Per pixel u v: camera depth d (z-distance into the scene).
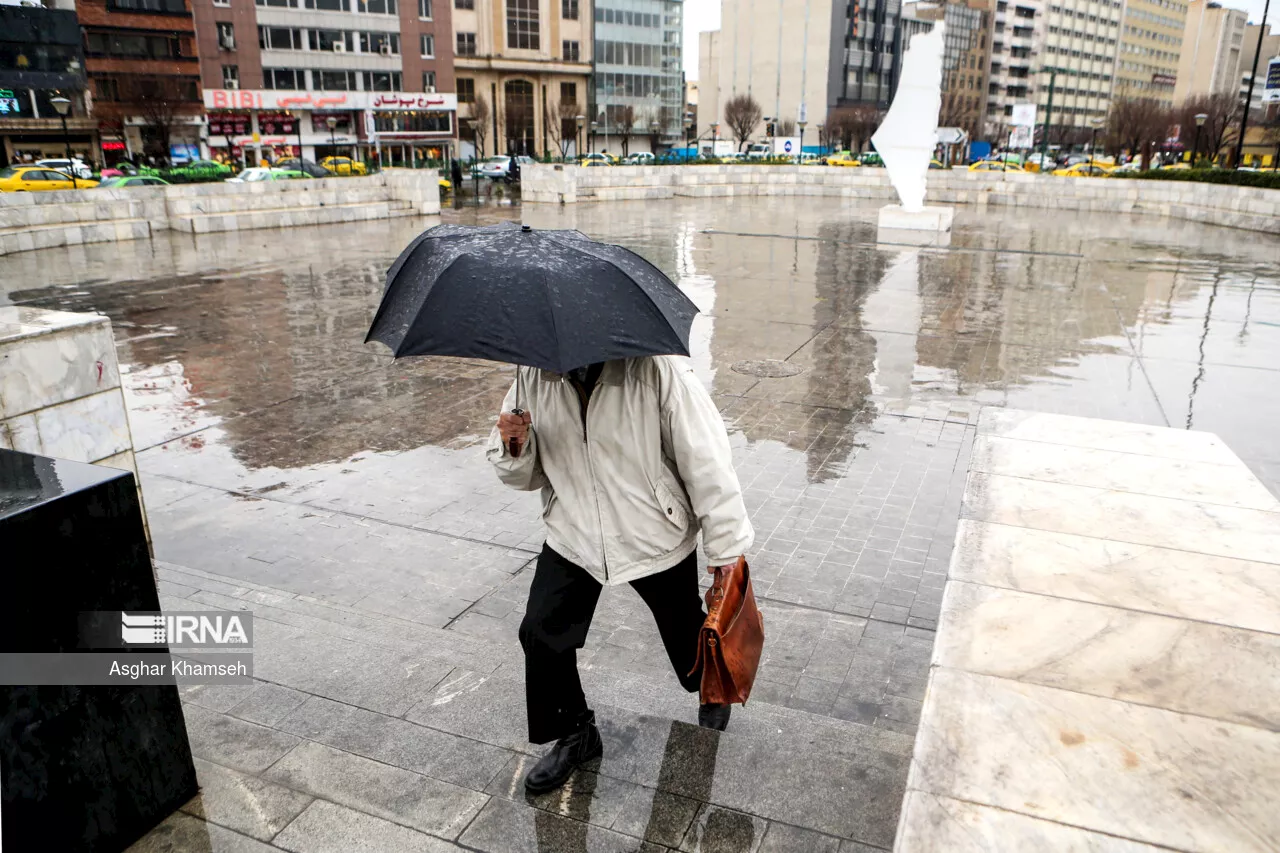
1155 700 2.35
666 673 3.87
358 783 2.62
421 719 3.00
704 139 111.56
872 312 12.14
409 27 67.56
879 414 7.65
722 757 2.77
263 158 62.41
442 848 2.36
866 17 108.62
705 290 13.88
